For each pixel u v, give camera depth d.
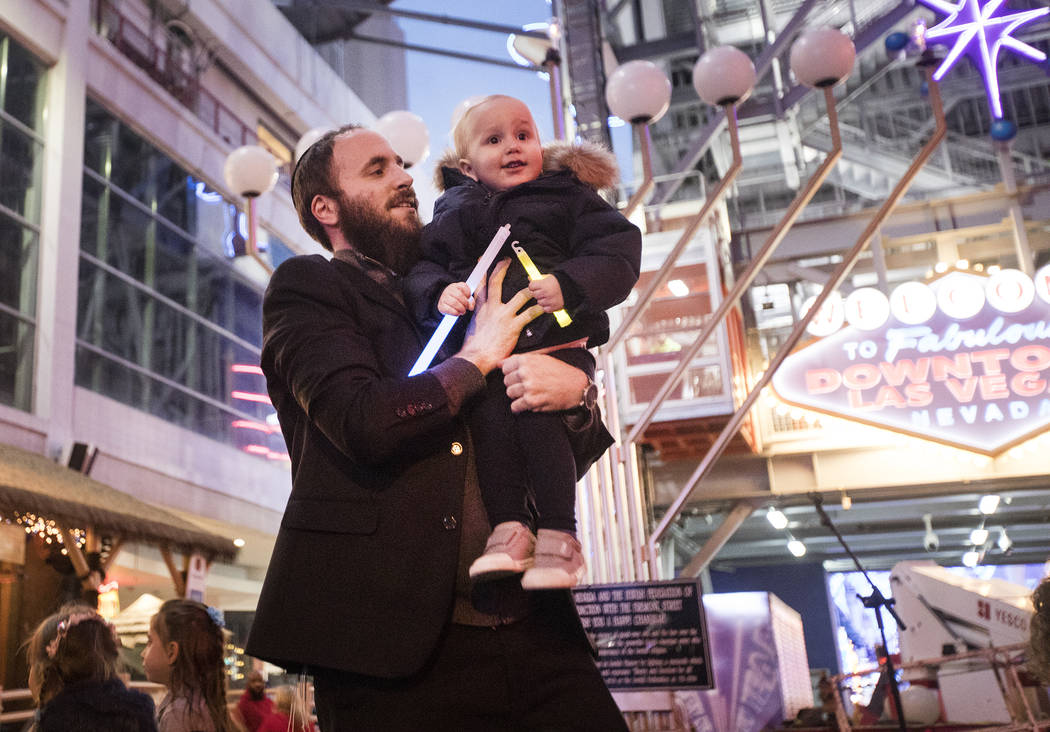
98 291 14.13
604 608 5.61
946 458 13.19
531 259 1.73
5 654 9.59
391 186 1.77
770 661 8.02
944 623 8.05
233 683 10.81
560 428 1.59
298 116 20.86
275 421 18.72
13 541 8.19
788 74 16.23
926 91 17.83
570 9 10.56
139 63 15.96
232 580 19.36
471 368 1.50
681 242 5.88
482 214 1.78
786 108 15.59
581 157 1.94
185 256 16.48
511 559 1.45
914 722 7.16
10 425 11.70
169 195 16.27
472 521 1.54
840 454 13.70
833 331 12.95
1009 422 12.12
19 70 13.20
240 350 17.86
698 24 16.08
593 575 5.78
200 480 15.77
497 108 1.94
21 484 7.74
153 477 14.56
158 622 3.12
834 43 5.69
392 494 1.50
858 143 17.22
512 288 1.70
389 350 1.60
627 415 12.24
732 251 15.27
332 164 1.76
